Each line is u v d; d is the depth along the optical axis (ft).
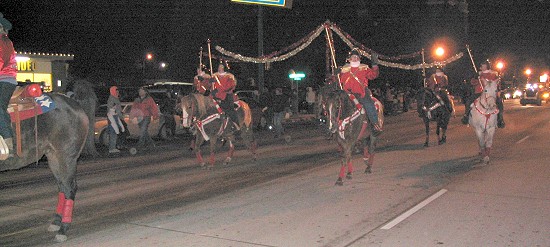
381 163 47.80
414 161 48.85
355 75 38.45
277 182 39.42
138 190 37.17
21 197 35.19
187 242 24.91
